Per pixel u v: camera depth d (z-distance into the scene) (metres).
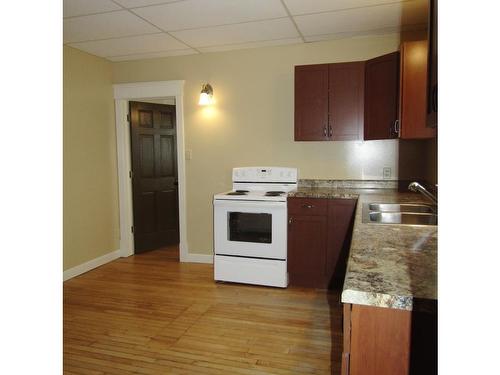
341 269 3.41
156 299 3.28
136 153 4.68
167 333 2.65
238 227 3.60
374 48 3.65
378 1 2.78
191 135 4.31
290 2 2.78
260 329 2.70
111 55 4.21
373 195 3.29
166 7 2.85
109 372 2.19
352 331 1.03
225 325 2.76
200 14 3.00
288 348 2.43
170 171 5.11
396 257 1.29
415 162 3.66
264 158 4.10
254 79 4.05
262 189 3.95
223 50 4.07
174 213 5.20
